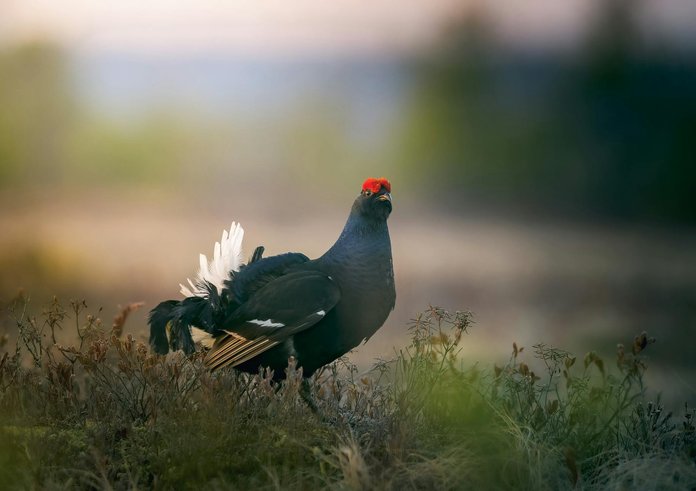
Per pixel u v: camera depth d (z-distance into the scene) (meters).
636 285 29.73
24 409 8.55
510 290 27.80
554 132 70.06
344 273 9.32
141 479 7.74
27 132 69.38
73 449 8.02
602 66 71.31
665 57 72.19
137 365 8.85
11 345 11.41
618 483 7.78
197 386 8.67
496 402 9.05
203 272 9.81
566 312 23.84
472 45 75.19
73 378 8.88
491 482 7.79
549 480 7.98
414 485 7.58
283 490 7.47
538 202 69.56
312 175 77.88
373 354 12.73
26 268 25.92
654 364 17.06
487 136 71.56
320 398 9.25
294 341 9.20
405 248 42.16
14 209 60.00
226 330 9.30
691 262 38.59
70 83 72.06
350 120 80.88
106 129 73.06
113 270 28.62
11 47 68.94
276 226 54.00
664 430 8.98
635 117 68.31
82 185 70.88
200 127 81.94
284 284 9.20
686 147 63.47
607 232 55.50
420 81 75.88
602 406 9.27
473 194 71.81
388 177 74.56
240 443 8.10
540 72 76.25
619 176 66.88
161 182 74.06
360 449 7.98
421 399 8.77
